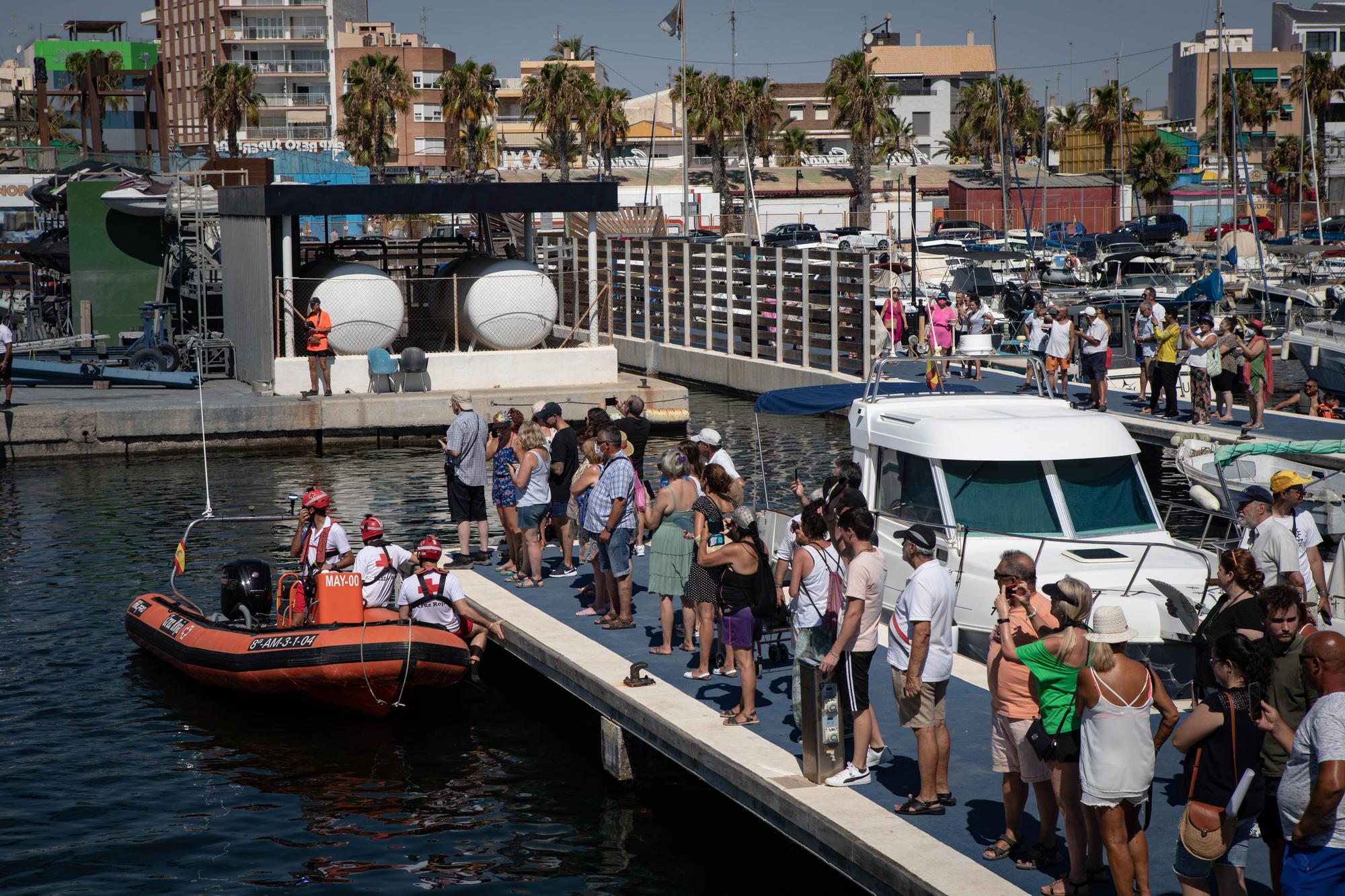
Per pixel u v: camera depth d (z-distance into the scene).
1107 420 12.47
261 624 14.30
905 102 118.38
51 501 22.58
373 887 9.42
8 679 13.79
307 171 67.69
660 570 11.92
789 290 33.56
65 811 10.66
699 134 84.00
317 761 11.84
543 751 12.13
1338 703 6.07
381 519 21.02
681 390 29.59
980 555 11.41
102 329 37.34
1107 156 87.94
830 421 30.22
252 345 30.94
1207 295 35.94
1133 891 6.97
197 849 10.02
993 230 67.75
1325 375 29.30
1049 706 7.15
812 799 8.63
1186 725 6.67
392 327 29.75
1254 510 10.37
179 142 120.94
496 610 13.70
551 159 95.50
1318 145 79.38
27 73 151.38
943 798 8.48
